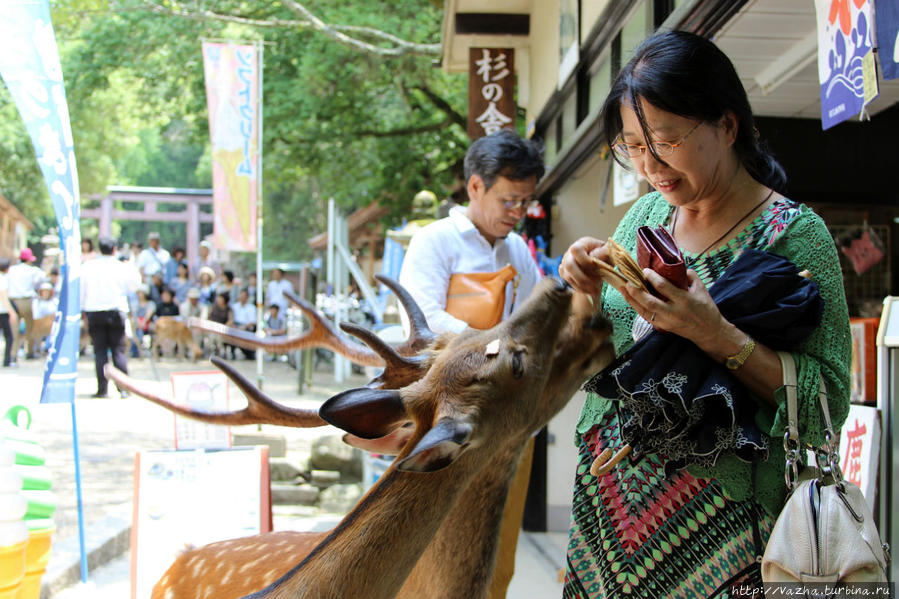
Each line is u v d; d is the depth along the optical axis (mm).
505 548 3225
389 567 1727
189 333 16391
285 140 14555
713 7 2932
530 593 4344
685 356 1819
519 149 3484
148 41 14375
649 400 1835
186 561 2650
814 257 1854
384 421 1820
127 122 23016
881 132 5215
